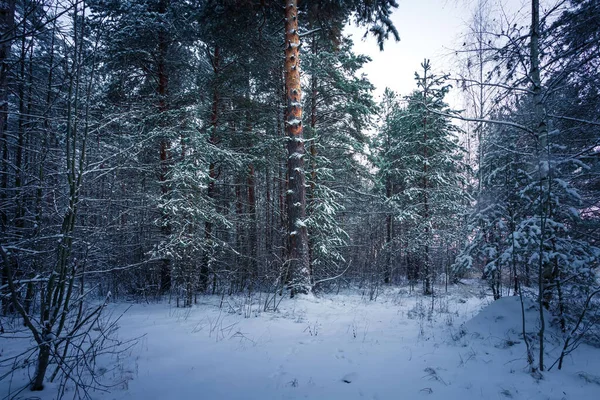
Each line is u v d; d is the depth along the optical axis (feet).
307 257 33.06
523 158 19.07
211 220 32.19
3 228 16.34
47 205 16.08
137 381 12.16
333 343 17.44
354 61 43.93
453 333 19.34
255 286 40.50
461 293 42.83
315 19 37.50
